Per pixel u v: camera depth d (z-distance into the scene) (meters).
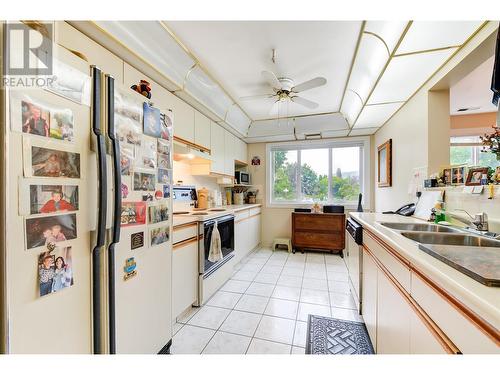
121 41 1.42
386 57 1.64
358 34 1.61
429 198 1.96
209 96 2.48
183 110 2.32
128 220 1.13
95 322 0.94
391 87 2.07
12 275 0.68
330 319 1.90
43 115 0.77
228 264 2.74
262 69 2.13
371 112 2.71
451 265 0.74
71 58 0.86
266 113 3.40
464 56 1.48
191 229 2.03
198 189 3.25
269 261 3.46
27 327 0.72
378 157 3.48
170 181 1.49
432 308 0.78
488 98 2.82
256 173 4.50
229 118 3.15
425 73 1.82
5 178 0.67
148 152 1.29
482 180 1.41
